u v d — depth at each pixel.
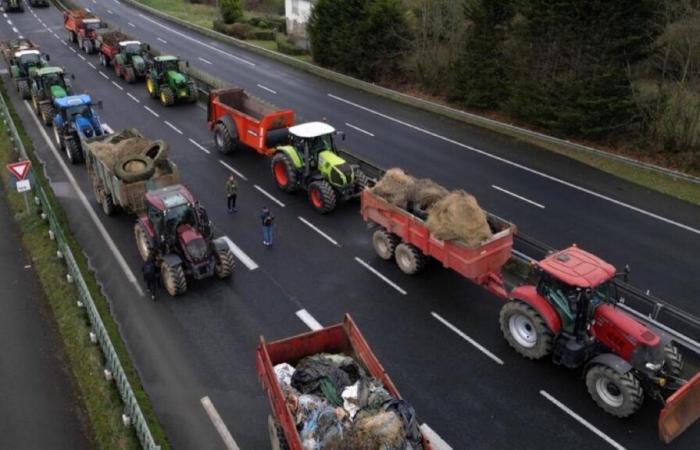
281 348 11.82
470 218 15.24
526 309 13.78
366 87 37.91
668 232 20.31
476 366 14.13
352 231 20.38
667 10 26.59
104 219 20.97
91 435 12.16
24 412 12.71
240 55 46.34
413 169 25.41
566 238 19.92
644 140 27.12
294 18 50.62
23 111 31.95
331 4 40.69
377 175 24.00
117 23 56.88
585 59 28.31
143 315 15.93
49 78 29.95
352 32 39.66
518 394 13.28
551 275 13.09
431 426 12.48
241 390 13.35
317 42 42.50
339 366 11.51
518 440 12.12
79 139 24.31
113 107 32.97
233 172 25.06
